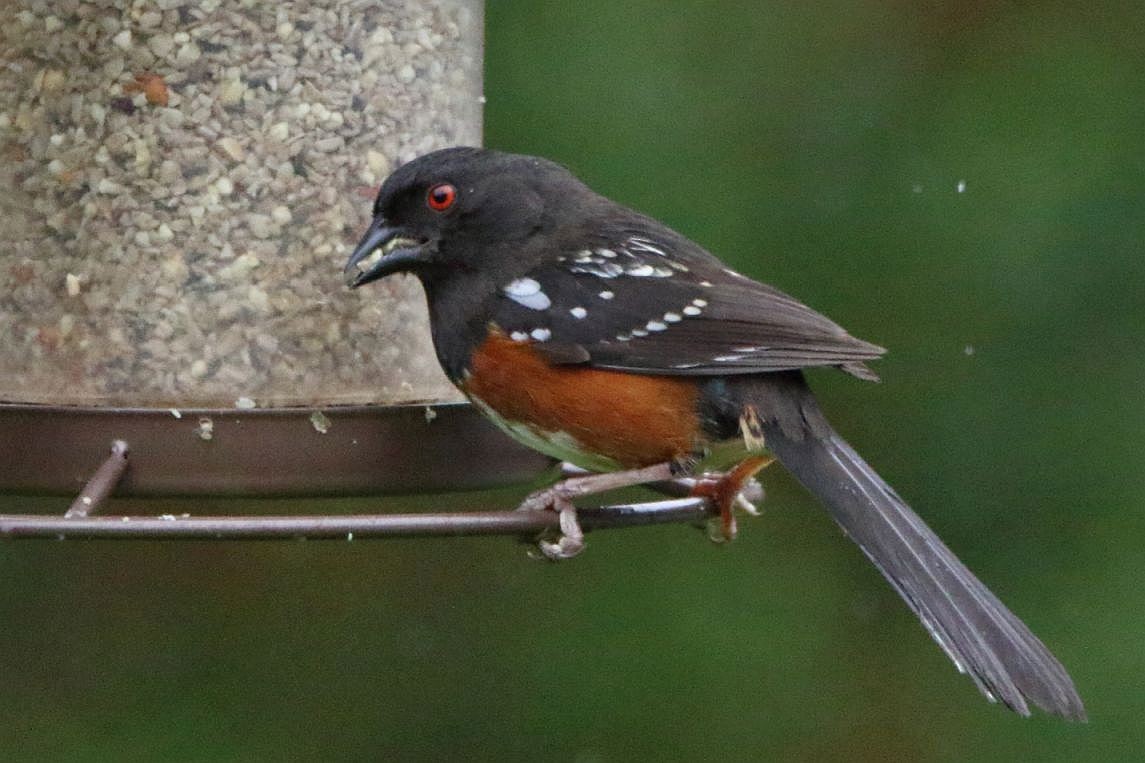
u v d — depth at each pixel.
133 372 8.76
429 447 8.62
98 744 12.03
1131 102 11.80
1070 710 7.50
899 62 12.01
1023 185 11.76
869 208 11.85
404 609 12.54
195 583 12.62
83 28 8.70
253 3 8.80
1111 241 11.66
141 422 8.27
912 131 11.89
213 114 8.76
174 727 12.13
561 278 8.52
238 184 8.80
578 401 8.34
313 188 8.88
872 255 11.84
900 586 7.98
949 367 11.88
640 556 12.27
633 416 8.33
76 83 8.72
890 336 11.89
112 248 8.74
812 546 12.19
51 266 8.78
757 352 8.32
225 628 12.51
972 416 11.83
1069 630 11.55
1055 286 11.71
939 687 11.90
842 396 12.02
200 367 8.79
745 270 11.77
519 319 8.41
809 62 11.98
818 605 12.08
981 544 11.80
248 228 8.80
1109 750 11.46
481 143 9.83
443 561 12.58
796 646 12.02
